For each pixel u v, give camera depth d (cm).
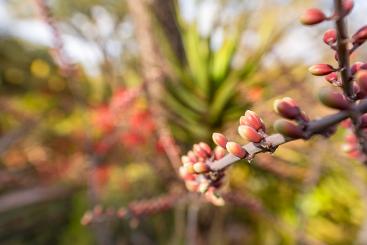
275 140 51
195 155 66
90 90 279
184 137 217
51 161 305
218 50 231
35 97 387
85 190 291
